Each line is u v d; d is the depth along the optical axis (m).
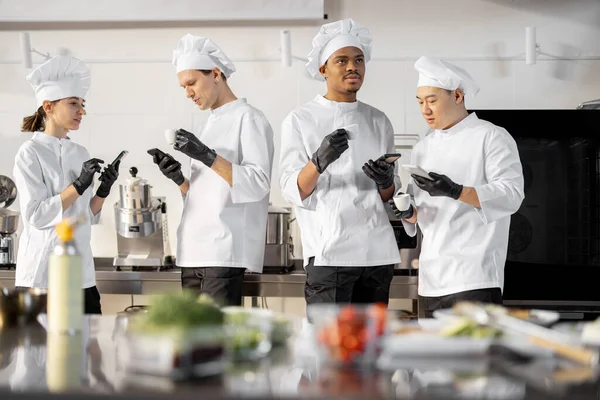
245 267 2.79
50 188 2.89
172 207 3.77
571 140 3.20
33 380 1.11
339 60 2.66
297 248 3.68
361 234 2.61
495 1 3.71
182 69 2.79
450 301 2.47
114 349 1.35
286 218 3.32
